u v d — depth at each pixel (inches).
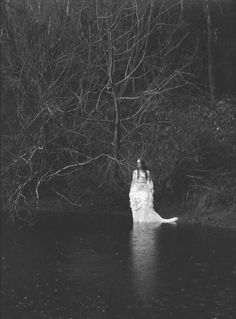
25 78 921.5
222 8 1107.9
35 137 913.5
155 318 457.4
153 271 583.2
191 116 938.1
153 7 984.9
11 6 943.0
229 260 615.2
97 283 550.3
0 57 945.5
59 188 1016.2
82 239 751.1
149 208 861.8
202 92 1019.9
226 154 921.5
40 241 749.9
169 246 688.4
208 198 866.8
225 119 938.1
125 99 974.4
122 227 832.3
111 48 915.4
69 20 951.0
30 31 936.3
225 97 1015.0
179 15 1039.6
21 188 897.5
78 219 909.8
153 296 508.4
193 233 764.0
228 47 1104.8
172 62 996.6
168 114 942.4
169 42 947.3
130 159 947.3
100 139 970.1
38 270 601.0
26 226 858.8
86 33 965.2
